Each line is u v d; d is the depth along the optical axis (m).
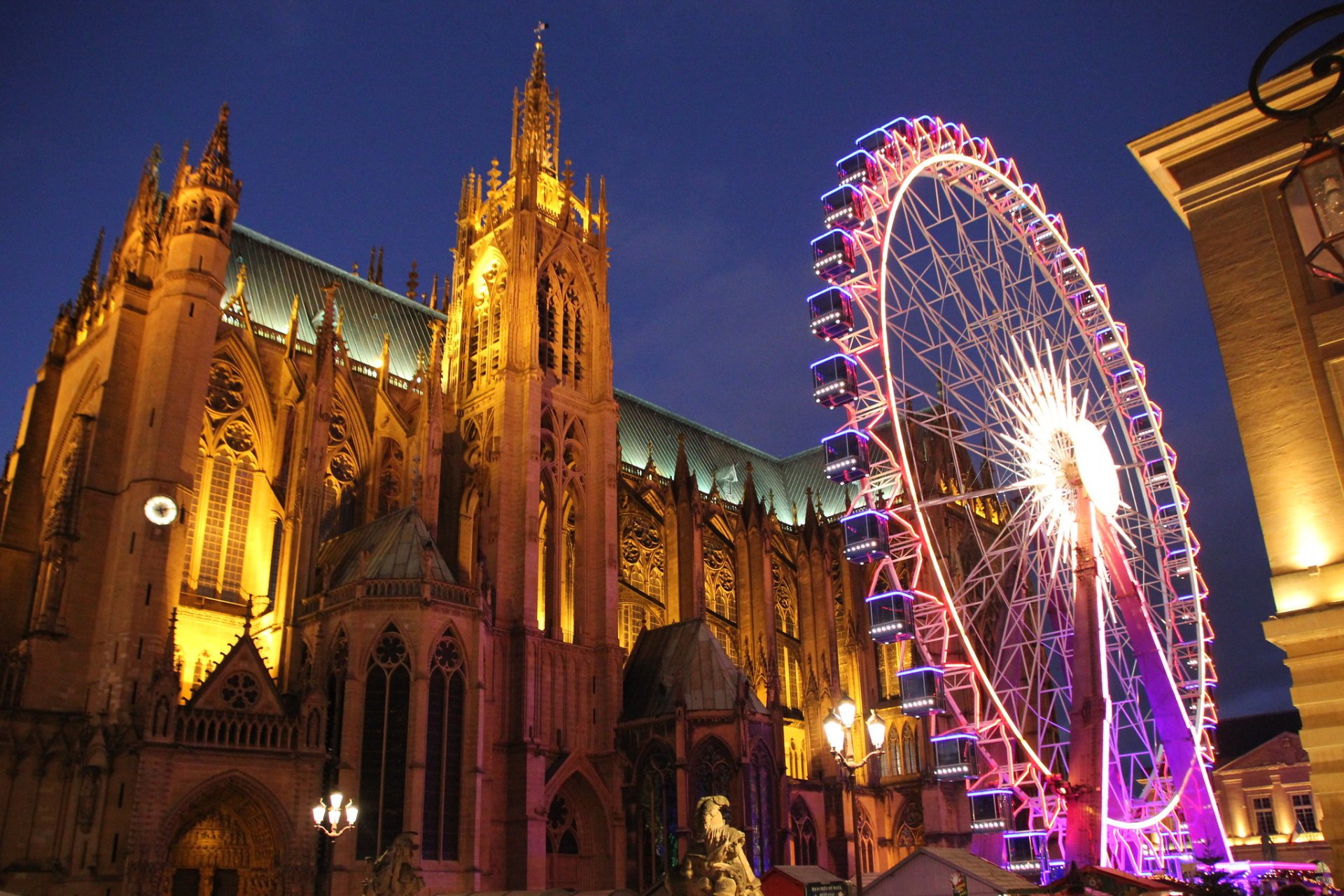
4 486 79.19
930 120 72.44
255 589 78.50
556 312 97.81
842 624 117.56
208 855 65.25
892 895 46.78
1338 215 18.72
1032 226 72.44
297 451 79.38
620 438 120.25
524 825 76.44
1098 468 63.72
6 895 28.95
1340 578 26.64
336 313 98.19
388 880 48.78
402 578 73.12
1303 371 28.25
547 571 90.06
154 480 69.19
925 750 105.25
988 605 112.75
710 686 85.94
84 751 61.66
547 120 105.56
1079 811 59.78
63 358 84.00
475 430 92.62
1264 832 104.81
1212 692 66.50
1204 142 31.12
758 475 138.62
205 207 77.12
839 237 69.12
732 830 29.58
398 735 69.69
